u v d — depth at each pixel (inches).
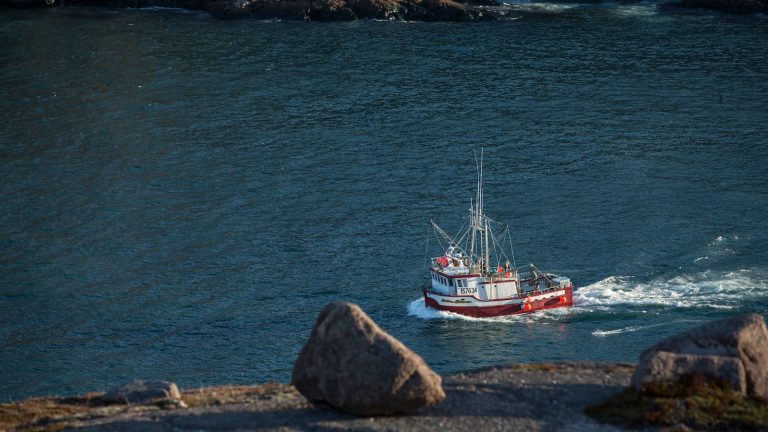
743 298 5147.6
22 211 6299.2
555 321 5044.3
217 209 6422.2
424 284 5374.0
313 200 6584.6
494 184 6850.4
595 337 4832.7
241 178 6968.5
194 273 5482.3
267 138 7780.5
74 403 2923.2
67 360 4498.0
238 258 5684.1
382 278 5457.7
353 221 6235.2
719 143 7613.2
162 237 5974.4
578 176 6983.3
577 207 6422.2
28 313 4965.6
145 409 2736.2
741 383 2534.5
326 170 7130.9
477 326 4987.7
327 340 2493.8
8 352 4562.0
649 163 7209.6
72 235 5964.6
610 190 6702.8
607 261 5659.5
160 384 2938.0
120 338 4731.8
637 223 6151.6
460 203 6530.5
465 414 2498.8
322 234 6033.5
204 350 4618.6
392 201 6569.9
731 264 5561.0
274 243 5900.6
